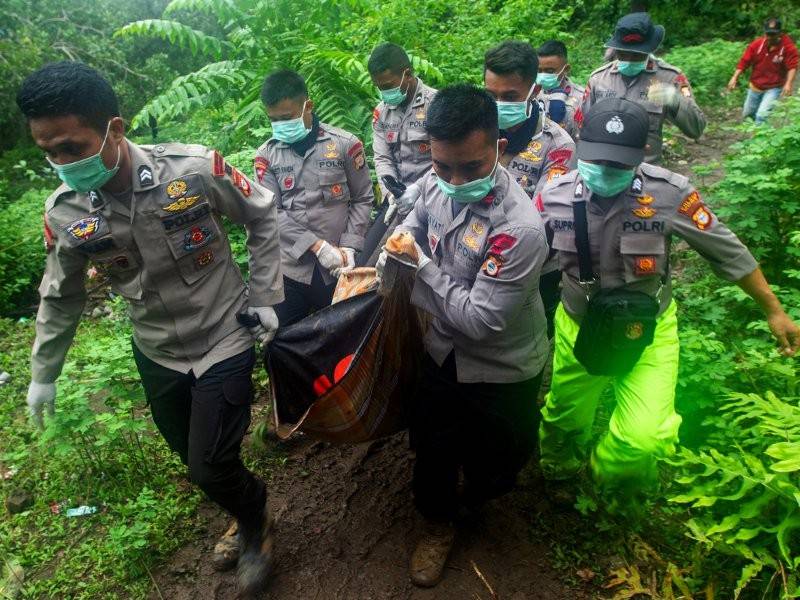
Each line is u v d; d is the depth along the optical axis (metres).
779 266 4.04
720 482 2.40
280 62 5.87
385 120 4.18
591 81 4.62
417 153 4.08
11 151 9.90
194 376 2.31
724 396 3.04
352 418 2.34
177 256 2.13
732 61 10.88
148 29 5.84
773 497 2.34
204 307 2.24
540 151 3.18
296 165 3.53
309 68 5.69
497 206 2.09
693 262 4.46
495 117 1.96
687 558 2.52
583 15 14.34
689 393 3.09
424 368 2.41
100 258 2.11
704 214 2.25
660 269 2.33
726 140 8.06
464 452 2.44
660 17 14.20
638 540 2.60
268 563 2.49
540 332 2.37
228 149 5.80
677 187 2.26
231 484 2.29
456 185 2.04
